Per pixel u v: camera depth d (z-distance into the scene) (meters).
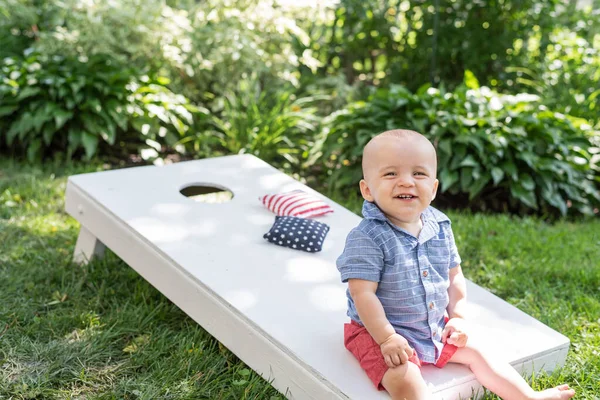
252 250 3.25
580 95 6.25
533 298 3.71
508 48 6.65
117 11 6.19
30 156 5.42
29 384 2.84
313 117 5.96
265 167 4.30
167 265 3.15
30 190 4.91
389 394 2.37
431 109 5.27
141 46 6.19
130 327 3.29
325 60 7.25
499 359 2.54
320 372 2.45
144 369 2.99
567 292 3.76
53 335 3.22
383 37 7.05
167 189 3.86
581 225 4.90
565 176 5.20
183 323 3.34
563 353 2.81
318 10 7.06
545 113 5.36
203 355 3.03
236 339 2.80
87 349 3.08
